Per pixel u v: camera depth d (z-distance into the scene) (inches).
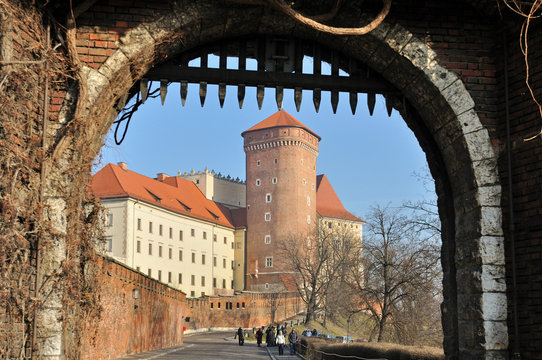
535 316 327.3
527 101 345.4
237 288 4003.4
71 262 310.0
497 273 344.5
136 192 3161.9
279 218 3951.8
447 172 384.2
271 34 384.2
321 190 4724.4
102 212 352.8
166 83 373.7
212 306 3174.2
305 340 1296.8
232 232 4069.9
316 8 360.5
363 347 791.1
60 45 323.3
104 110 347.9
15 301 277.7
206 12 350.3
